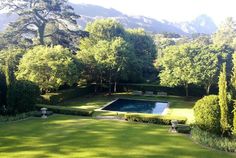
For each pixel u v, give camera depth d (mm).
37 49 41188
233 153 18281
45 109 29656
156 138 21312
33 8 53125
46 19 55875
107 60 48000
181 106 42188
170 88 52594
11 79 30156
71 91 46031
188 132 23250
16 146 18391
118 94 53250
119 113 34531
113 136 21453
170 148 18797
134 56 53938
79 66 45969
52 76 39094
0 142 19328
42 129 23531
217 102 21578
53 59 39906
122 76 50281
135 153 17422
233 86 21578
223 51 50531
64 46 56281
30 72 38625
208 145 19625
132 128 24812
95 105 41469
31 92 30828
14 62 44625
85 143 19266
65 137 20844
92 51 50562
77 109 32094
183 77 44562
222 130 21078
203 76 43094
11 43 53688
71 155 16672
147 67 65188
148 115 28766
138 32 70562
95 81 53156
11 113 29688
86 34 57875
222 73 20844
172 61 46094
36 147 18219
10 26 53969
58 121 27219
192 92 50375
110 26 62219
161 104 45062
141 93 54031
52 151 17391
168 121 27688
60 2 56812
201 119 22109
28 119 28297
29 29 55594
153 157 16812
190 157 17141
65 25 57812
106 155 16828
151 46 71000
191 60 44531
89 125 25391
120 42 50188
